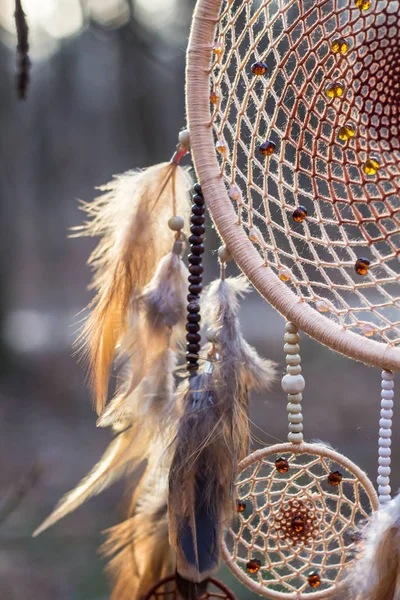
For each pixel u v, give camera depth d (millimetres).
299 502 1201
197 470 1161
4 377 7000
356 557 1084
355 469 1161
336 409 5020
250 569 1210
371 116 1102
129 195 1301
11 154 6273
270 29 1113
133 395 1274
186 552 1166
